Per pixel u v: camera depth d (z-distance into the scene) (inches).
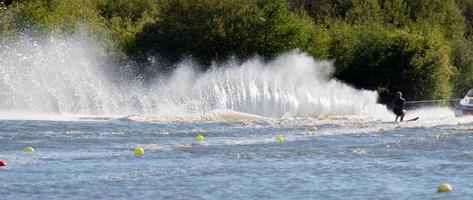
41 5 6865.2
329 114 5526.6
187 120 4197.8
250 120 4345.5
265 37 6594.5
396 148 2812.5
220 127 3737.7
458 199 1855.3
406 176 2177.7
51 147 2822.3
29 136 3154.5
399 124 4005.9
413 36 7017.7
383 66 6998.0
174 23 6540.4
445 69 7007.9
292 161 2472.9
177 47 6515.8
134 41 6678.2
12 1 7278.5
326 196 1888.5
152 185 2012.8
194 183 2044.8
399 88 6978.4
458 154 2647.6
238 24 6555.1
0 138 3068.4
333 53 7106.3
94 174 2180.1
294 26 6707.7
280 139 3070.9
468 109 4520.2
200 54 6496.1
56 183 2031.3
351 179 2123.5
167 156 2581.2
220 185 2018.9
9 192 1910.7
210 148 2795.3
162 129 3575.3
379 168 2325.3
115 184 2023.9
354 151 2726.4
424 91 6963.6
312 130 3607.3
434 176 2180.1
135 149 2662.4
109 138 3142.2
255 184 2037.4
